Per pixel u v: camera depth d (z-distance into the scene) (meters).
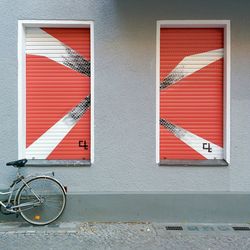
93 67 6.49
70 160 6.70
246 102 6.54
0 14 6.47
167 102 6.70
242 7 6.49
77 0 6.46
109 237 5.80
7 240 5.66
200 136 6.70
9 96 6.52
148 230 6.12
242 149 6.56
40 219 6.39
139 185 6.55
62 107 6.70
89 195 6.49
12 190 6.33
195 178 6.56
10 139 6.53
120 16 6.47
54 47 6.68
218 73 6.70
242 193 6.53
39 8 6.45
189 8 6.48
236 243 5.59
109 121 6.52
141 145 6.54
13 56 6.49
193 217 6.52
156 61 6.51
